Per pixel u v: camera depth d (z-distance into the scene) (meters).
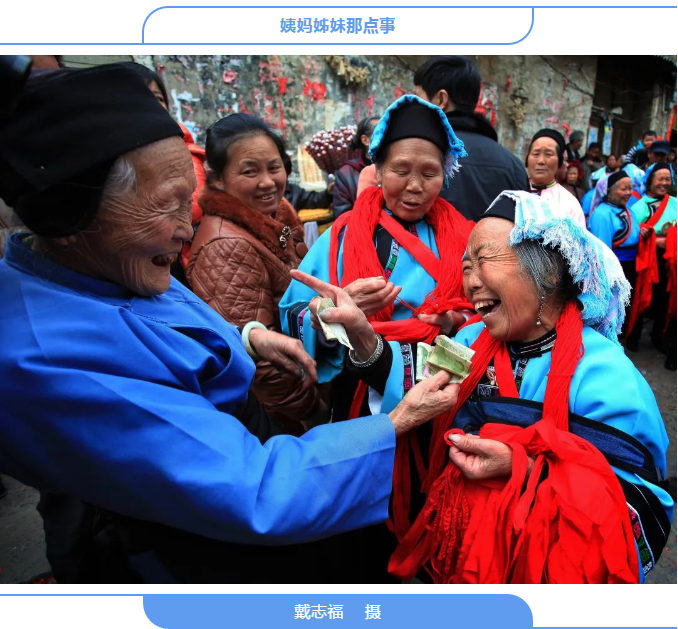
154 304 0.76
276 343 1.05
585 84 8.34
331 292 0.94
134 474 0.61
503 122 7.13
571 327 0.85
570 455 0.76
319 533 0.72
